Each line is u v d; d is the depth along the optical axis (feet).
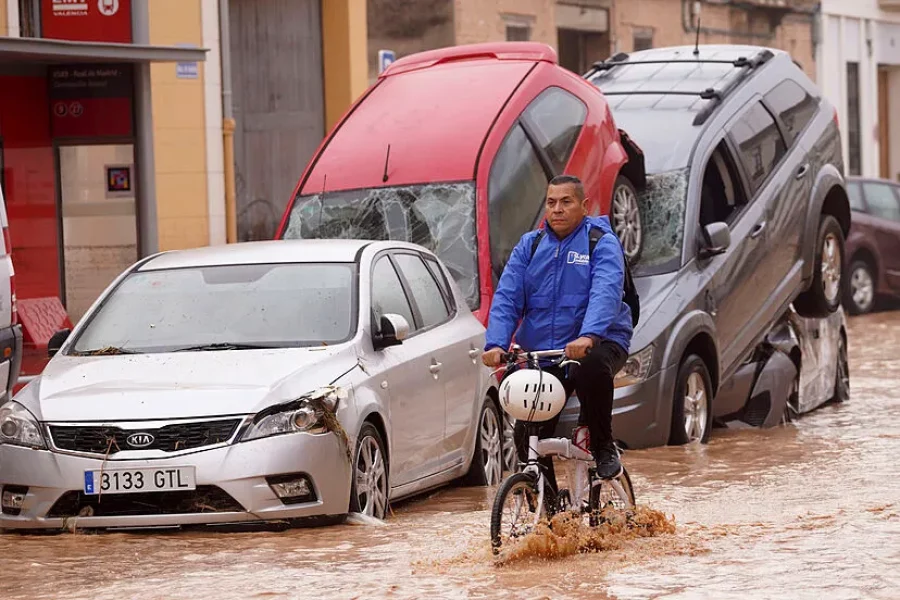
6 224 72.74
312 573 47.39
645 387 79.71
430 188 84.23
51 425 56.03
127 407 55.72
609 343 49.55
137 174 109.40
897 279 174.81
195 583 46.44
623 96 99.25
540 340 49.78
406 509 63.31
